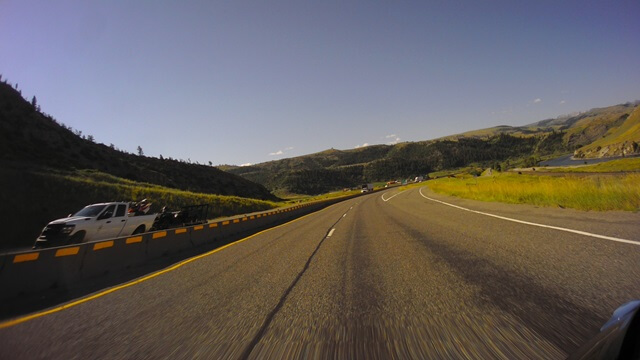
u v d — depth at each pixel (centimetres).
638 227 910
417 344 361
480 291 527
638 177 1526
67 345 434
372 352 351
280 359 351
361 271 749
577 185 1727
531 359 310
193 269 929
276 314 502
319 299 564
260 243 1383
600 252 689
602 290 473
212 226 1647
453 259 780
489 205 2044
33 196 2764
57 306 643
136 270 988
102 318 545
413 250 941
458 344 352
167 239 1270
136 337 447
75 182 3347
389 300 525
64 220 1524
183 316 525
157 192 4175
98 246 947
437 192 4578
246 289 668
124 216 1725
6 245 2041
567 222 1120
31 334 487
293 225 2147
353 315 471
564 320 388
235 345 398
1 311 631
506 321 400
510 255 754
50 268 802
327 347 372
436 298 514
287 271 809
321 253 1024
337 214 2800
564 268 604
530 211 1533
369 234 1370
